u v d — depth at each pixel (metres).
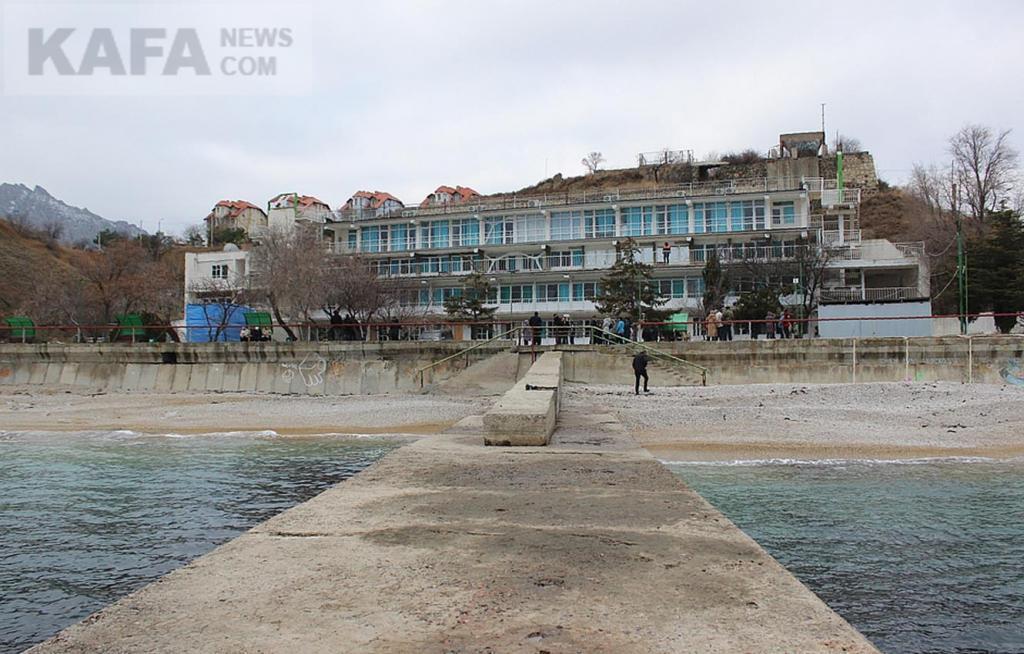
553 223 65.12
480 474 7.09
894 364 30.94
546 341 40.84
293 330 59.06
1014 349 29.89
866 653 2.67
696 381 31.89
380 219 69.56
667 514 5.25
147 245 111.12
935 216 73.88
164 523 11.73
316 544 4.34
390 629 2.92
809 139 86.06
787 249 54.50
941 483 14.48
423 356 35.69
